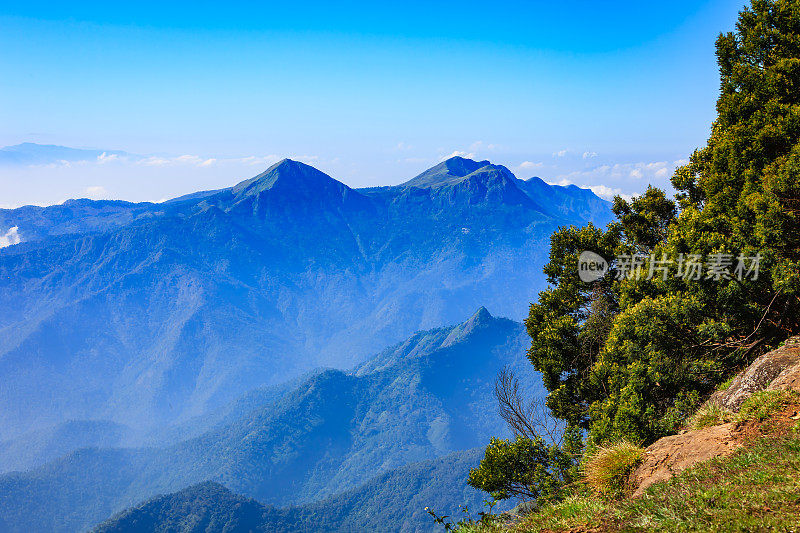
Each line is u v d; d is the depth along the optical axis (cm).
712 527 748
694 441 1173
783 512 721
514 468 1927
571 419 2653
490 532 1022
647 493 981
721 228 2295
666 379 1911
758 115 2725
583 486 1336
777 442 984
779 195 2066
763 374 1376
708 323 2019
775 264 1889
